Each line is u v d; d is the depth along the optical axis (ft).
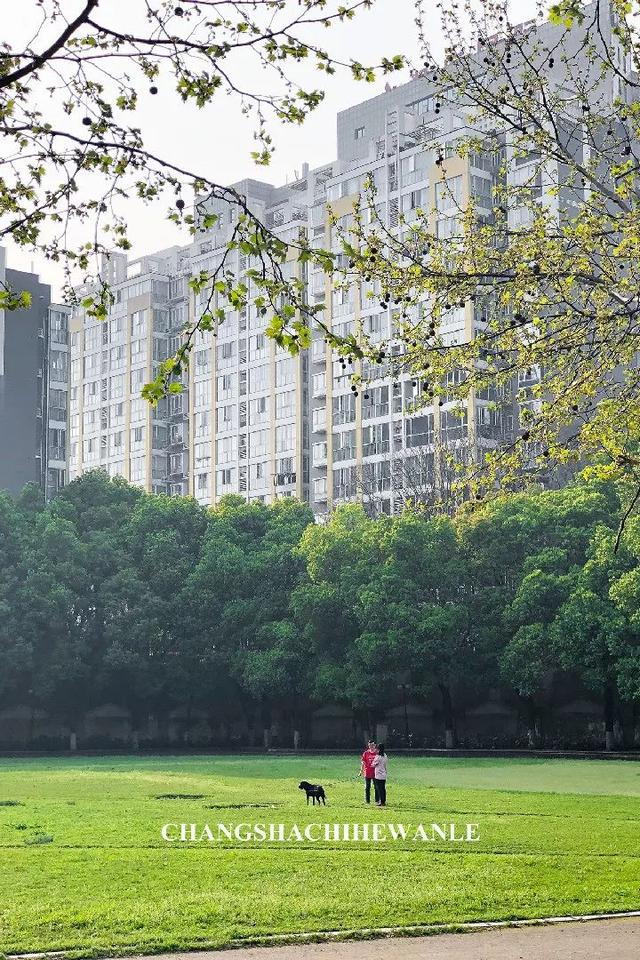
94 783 117.60
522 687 166.91
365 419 301.02
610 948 36.78
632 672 151.74
